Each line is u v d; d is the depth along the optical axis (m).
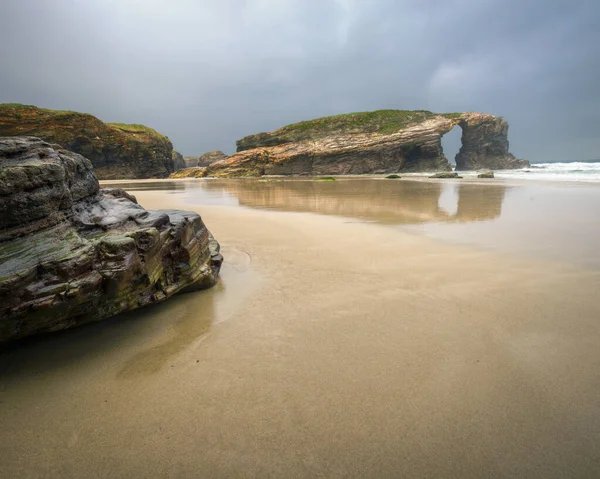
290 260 8.12
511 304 5.39
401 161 62.50
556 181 28.09
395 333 4.65
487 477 2.58
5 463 2.78
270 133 72.50
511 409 3.21
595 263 7.22
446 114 71.12
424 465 2.69
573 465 2.64
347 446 2.88
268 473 2.66
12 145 4.86
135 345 4.52
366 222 12.46
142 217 5.73
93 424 3.18
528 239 9.38
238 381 3.76
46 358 4.19
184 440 2.98
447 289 6.07
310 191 26.92
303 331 4.80
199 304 5.79
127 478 2.65
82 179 6.15
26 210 4.43
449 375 3.73
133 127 78.69
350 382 3.67
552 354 4.04
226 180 53.06
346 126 67.44
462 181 32.69
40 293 3.73
